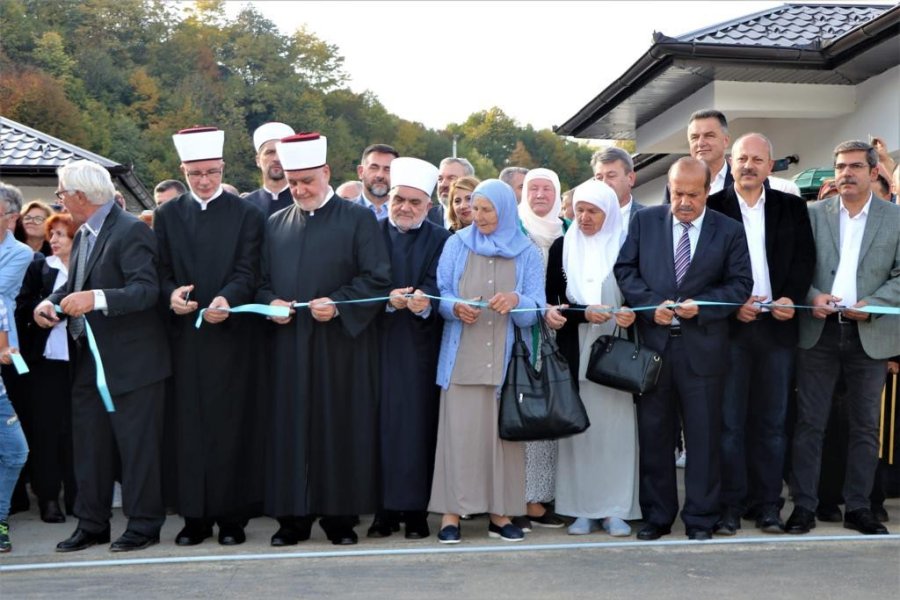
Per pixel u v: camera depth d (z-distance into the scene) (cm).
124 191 1898
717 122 667
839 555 543
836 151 610
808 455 602
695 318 572
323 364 572
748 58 1089
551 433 560
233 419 575
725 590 479
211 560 536
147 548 570
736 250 579
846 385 612
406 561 534
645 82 1206
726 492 600
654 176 1836
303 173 578
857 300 599
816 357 602
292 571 514
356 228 582
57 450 671
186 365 573
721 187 674
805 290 598
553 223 660
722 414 598
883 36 998
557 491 613
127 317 564
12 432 574
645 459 585
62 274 674
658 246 585
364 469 575
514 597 466
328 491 567
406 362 591
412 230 619
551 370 572
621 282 587
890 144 1096
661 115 1374
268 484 573
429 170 614
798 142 1278
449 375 579
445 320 591
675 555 543
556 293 622
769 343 597
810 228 609
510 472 584
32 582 497
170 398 585
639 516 599
